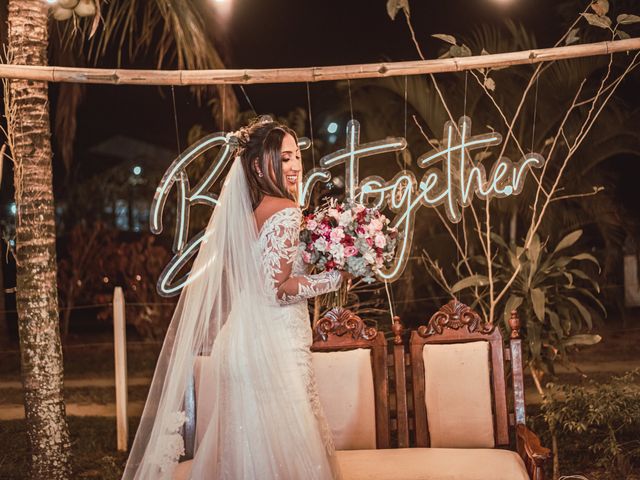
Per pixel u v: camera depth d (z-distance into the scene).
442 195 4.92
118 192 13.77
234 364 3.63
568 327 5.56
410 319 10.09
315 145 9.64
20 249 4.91
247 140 3.77
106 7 8.31
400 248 4.89
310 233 3.79
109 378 9.73
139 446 3.84
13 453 6.30
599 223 8.03
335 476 3.76
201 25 6.97
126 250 11.28
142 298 10.78
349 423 4.41
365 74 4.71
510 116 7.26
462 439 4.36
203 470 3.66
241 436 3.60
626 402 5.20
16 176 4.91
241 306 3.65
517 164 4.94
